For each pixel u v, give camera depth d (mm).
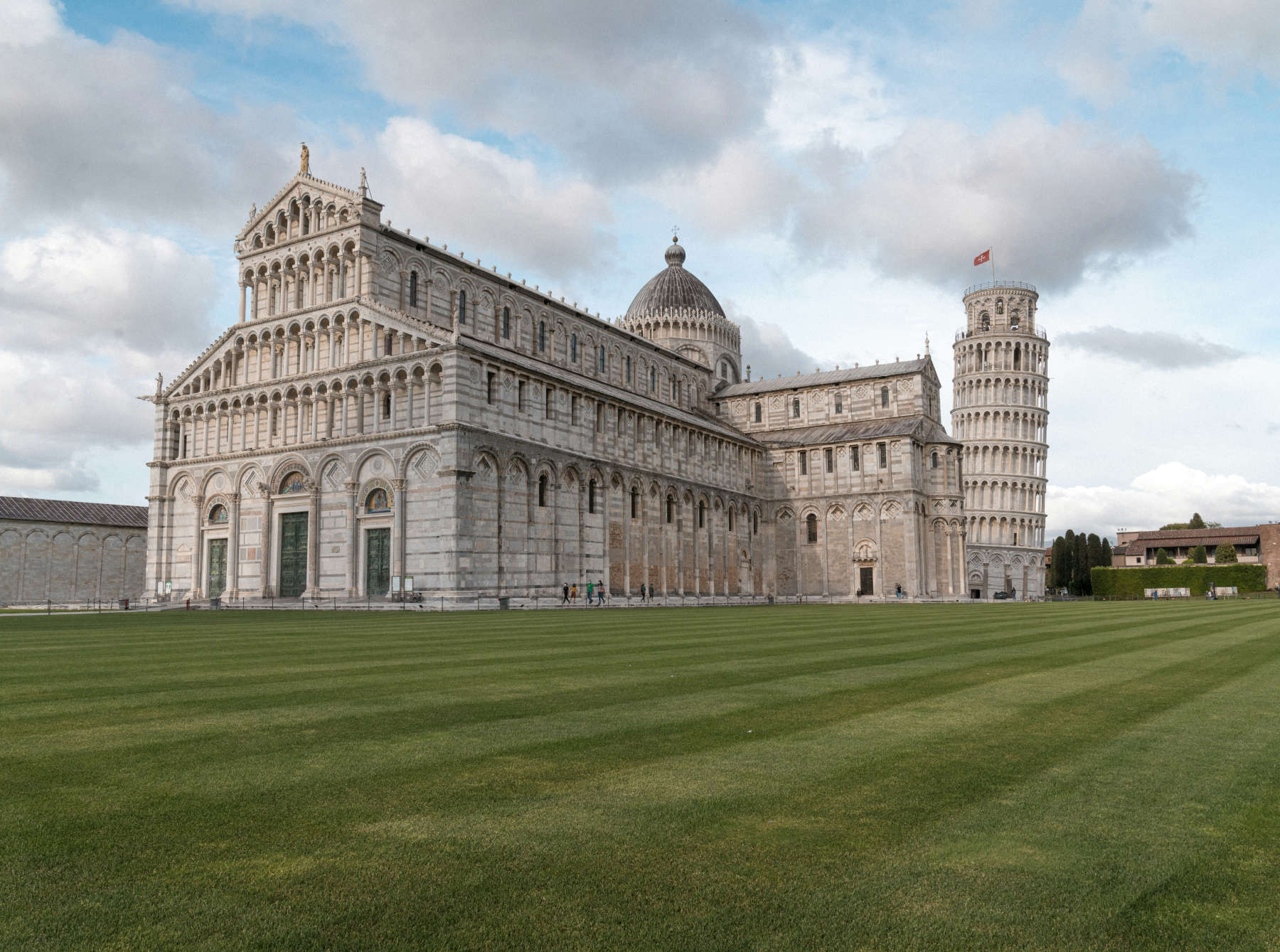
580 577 86562
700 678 21969
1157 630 39750
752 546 121500
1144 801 11352
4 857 9320
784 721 16219
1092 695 19375
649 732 15172
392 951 7387
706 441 112750
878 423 124875
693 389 135000
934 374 131125
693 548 107938
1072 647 30688
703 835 9992
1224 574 148375
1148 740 14758
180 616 59250
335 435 81125
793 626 43625
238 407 88688
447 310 90688
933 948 7449
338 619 53406
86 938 7609
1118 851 9602
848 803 11172
